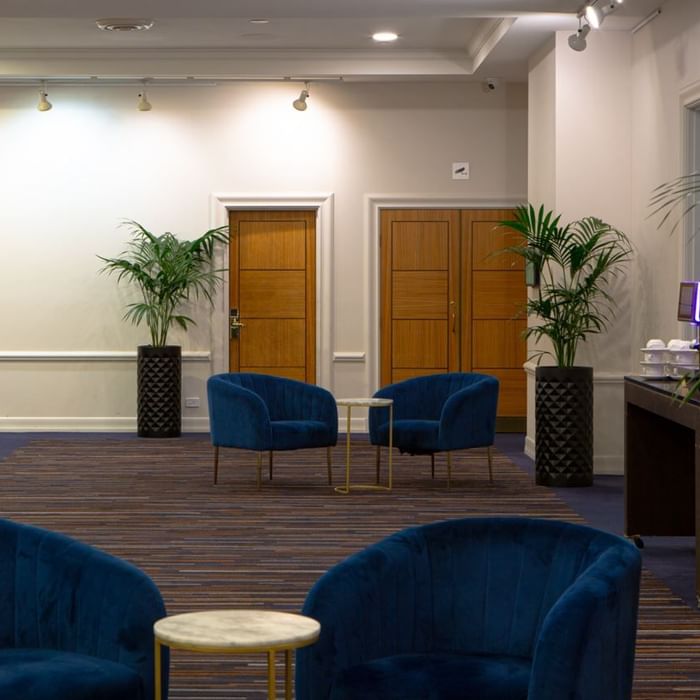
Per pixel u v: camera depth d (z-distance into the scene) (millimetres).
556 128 9047
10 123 11805
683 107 7758
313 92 11805
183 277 11328
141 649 3004
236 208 11859
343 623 2977
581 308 8625
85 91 11773
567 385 8594
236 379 8625
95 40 10617
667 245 8133
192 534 6867
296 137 11812
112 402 11930
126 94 11773
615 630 2814
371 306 11945
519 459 10062
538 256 8742
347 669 2963
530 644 3166
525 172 11867
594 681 2707
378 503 7891
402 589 3186
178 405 11430
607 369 9094
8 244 11844
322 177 11852
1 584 3252
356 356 11938
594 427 9148
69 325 11883
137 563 6113
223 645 2498
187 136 11812
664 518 6523
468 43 10781
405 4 8031
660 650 4652
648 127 8586
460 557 3279
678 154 7875
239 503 7883
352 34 10383
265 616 2740
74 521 7254
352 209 11883
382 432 8484
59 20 9789
